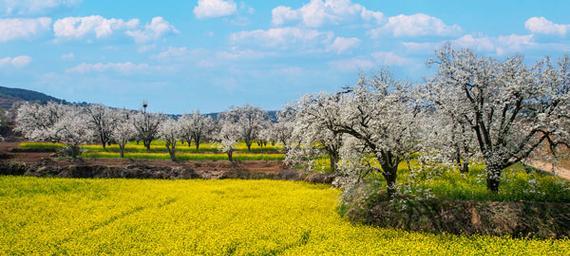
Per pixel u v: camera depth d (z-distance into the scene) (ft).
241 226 98.22
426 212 94.38
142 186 158.20
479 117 97.35
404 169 142.51
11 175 179.42
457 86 97.04
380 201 102.32
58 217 110.83
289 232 92.68
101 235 94.07
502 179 100.22
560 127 90.17
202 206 120.67
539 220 87.40
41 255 82.28
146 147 287.48
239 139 307.37
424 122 105.09
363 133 100.73
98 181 167.73
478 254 75.92
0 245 88.33
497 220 88.79
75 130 226.17
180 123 286.66
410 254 76.33
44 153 242.78
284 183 163.32
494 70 95.71
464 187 102.27
